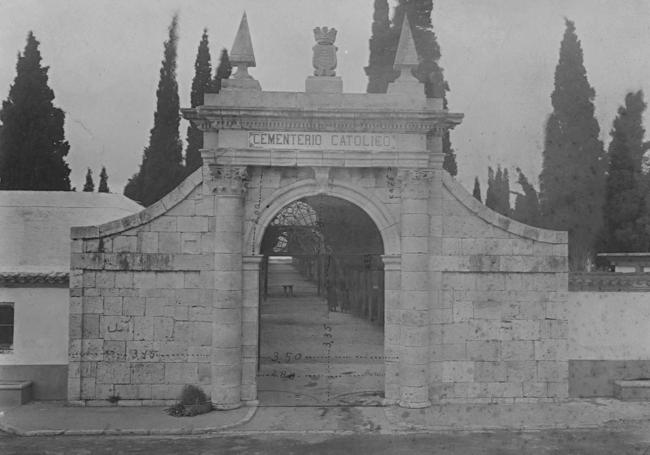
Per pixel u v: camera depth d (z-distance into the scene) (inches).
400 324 643.5
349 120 628.7
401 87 655.8
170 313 644.1
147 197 1366.9
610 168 1279.5
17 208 829.2
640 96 1269.7
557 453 511.5
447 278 660.1
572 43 1321.4
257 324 645.9
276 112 617.9
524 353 660.7
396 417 604.1
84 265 641.6
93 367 638.5
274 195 641.0
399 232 645.3
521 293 665.0
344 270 944.9
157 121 1392.7
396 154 631.2
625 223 1243.8
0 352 657.6
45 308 663.8
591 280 687.7
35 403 645.9
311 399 660.7
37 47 1216.8
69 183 1274.6
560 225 1307.8
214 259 640.4
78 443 532.7
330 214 709.9
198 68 1368.1
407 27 667.4
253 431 564.1
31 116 1200.2
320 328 975.0
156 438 546.9
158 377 641.0
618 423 589.3
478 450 518.9
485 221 663.8
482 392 655.1
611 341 684.7
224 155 621.6
